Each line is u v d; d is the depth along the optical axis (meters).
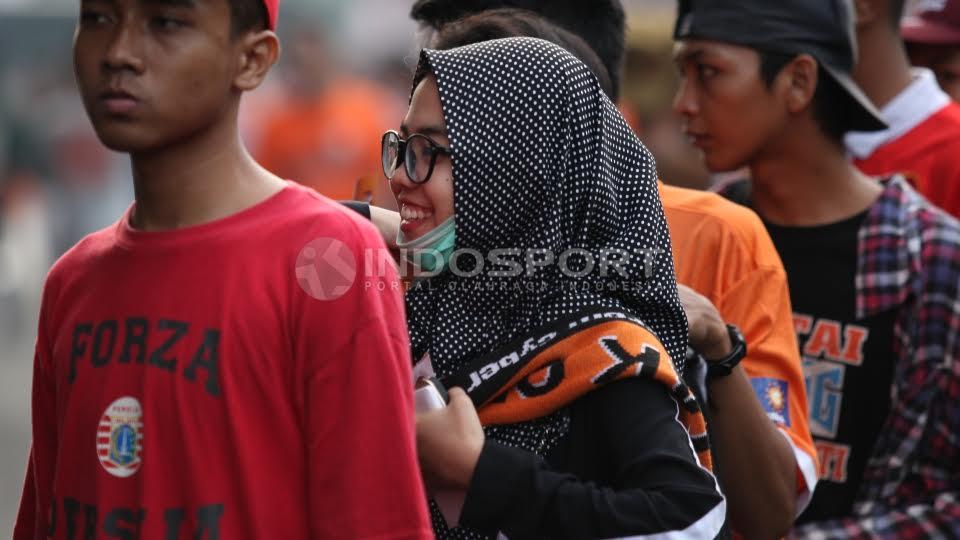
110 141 7.64
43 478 8.63
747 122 13.16
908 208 13.56
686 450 8.82
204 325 7.62
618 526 8.46
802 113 13.37
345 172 32.62
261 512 7.55
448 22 11.46
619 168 9.55
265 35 7.89
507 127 9.13
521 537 8.66
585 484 8.66
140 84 7.54
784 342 11.62
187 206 7.86
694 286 11.68
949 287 13.15
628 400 8.93
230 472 7.57
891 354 13.36
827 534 13.23
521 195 9.20
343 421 7.58
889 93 16.67
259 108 37.94
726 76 13.06
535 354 9.05
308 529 7.68
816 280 13.62
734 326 10.87
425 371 9.34
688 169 16.45
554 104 9.20
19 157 44.34
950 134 16.58
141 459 7.62
